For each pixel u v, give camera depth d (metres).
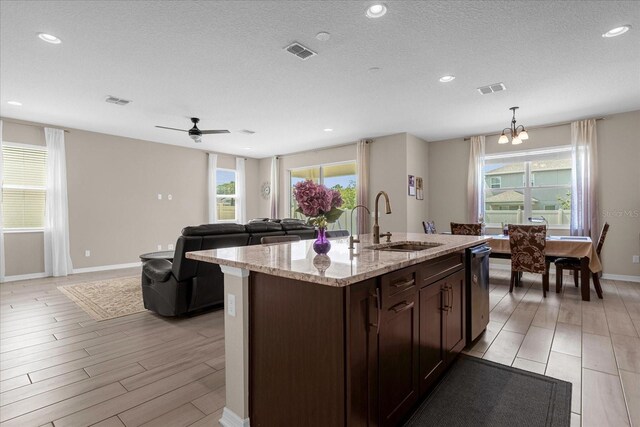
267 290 1.51
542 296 3.99
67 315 3.37
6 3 2.21
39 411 1.75
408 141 6.08
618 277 4.86
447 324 2.12
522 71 3.36
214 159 7.84
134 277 5.26
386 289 1.45
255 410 1.58
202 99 4.20
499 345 2.57
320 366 1.30
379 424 1.41
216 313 3.47
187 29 2.57
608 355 2.37
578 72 3.39
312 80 3.59
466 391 1.92
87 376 2.13
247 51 2.93
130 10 2.32
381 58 3.08
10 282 4.92
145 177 6.65
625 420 1.64
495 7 2.30
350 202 7.31
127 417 1.70
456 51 2.94
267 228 3.82
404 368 1.61
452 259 2.21
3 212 5.05
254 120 5.20
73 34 2.63
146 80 3.58
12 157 5.13
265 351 1.52
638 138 4.70
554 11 2.35
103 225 6.05
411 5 2.27
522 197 5.88
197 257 1.77
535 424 1.63
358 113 4.83
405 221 6.02
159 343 2.67
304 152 7.96
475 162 6.16
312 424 1.33
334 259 1.61
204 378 2.11
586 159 5.00
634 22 2.48
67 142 5.64
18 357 2.41
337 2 2.24
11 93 3.98
